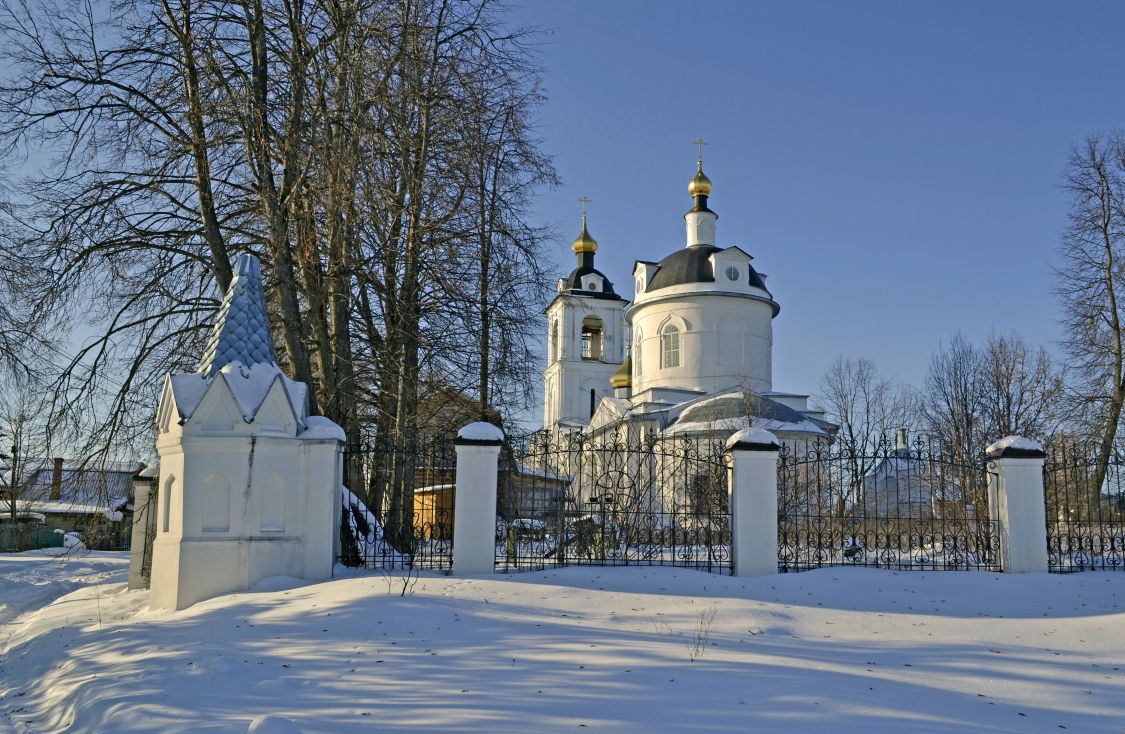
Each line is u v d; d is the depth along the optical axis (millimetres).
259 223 20172
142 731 6906
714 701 7656
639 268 56656
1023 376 46375
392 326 22688
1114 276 35250
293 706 7504
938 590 14711
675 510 17859
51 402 19312
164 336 20016
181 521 13945
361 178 18109
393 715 7230
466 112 21094
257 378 14641
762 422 39125
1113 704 8289
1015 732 7215
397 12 20172
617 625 11219
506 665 8898
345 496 16875
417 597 11984
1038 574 15938
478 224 22906
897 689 8359
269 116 18359
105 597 16797
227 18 18984
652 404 48219
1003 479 16828
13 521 47906
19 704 8938
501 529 18875
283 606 12031
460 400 25016
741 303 52719
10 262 20625
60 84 18625
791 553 19594
